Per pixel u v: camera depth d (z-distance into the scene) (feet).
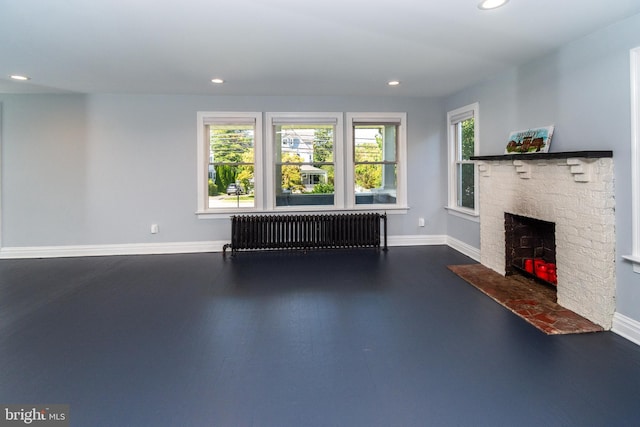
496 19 8.63
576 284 9.68
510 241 12.92
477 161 15.17
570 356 7.65
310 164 18.34
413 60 11.84
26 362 7.54
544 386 6.61
